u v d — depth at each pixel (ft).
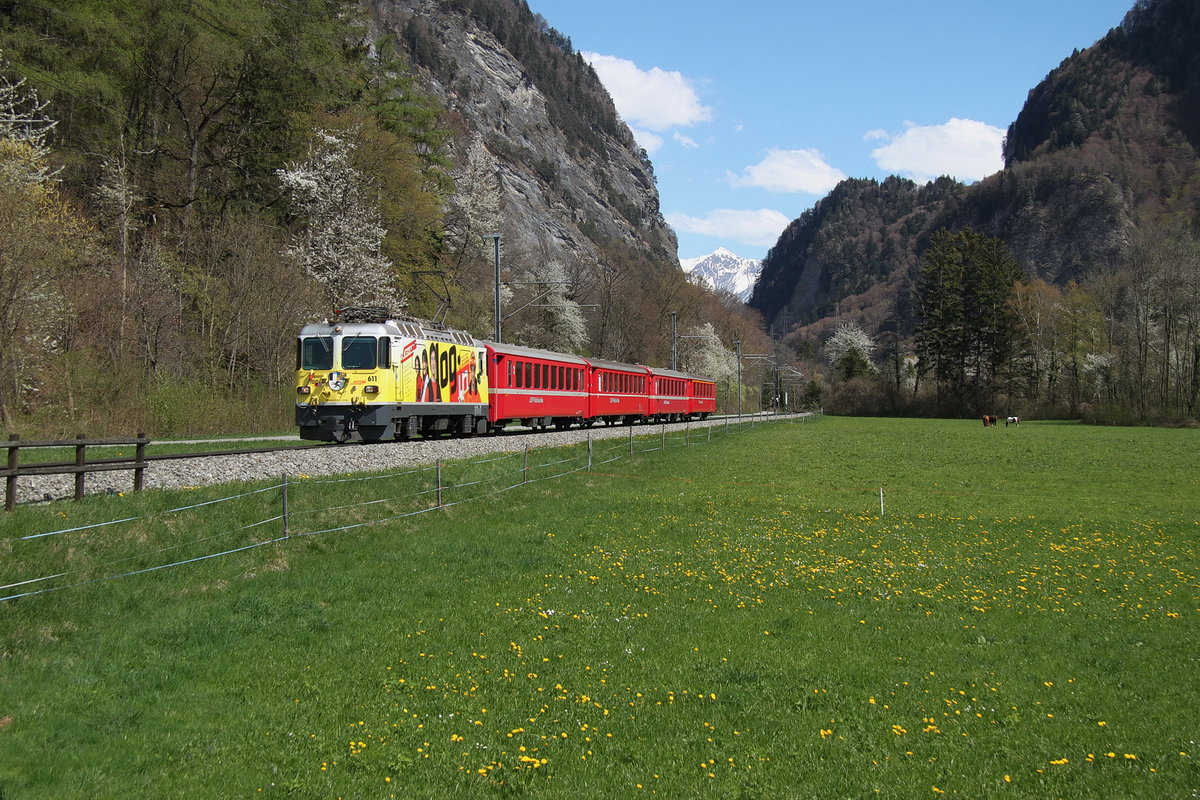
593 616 40.70
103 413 95.45
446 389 101.96
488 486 73.56
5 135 93.50
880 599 45.34
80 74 109.70
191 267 124.06
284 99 142.31
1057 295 368.68
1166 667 34.83
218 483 55.42
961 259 369.30
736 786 24.12
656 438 144.05
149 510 45.80
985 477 110.73
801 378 526.98
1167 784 24.40
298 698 30.14
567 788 23.94
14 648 31.96
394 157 167.43
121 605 37.52
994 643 38.01
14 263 83.46
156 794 22.99
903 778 24.73
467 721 28.37
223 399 117.19
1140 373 268.62
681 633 38.50
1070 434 214.48
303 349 89.20
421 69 614.34
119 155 120.88
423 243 181.37
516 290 262.47
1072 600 46.03
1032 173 606.14
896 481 104.68
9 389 88.74
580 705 29.84
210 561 44.29
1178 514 78.54
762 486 95.20
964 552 59.36
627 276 357.20
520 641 36.78
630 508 74.13
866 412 395.55
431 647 35.65
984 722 29.04
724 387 366.22
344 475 64.23
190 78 132.05
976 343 362.94
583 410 153.38
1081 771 25.30
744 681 32.48
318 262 142.51
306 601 40.98
